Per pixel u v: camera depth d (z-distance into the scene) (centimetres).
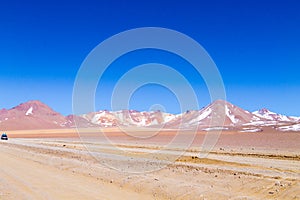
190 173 1967
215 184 1666
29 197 1423
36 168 2516
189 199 1438
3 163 2833
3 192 1529
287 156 2869
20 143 6331
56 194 1498
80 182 1870
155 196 1534
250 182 1614
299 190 1400
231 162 2392
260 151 3562
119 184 1814
